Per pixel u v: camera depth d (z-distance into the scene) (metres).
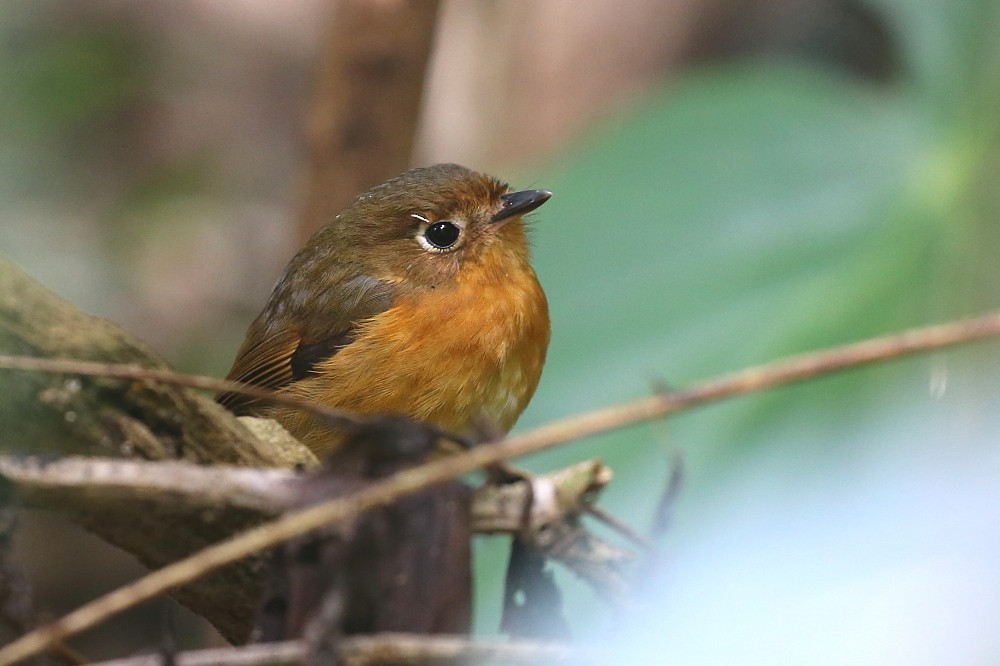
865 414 7.38
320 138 10.37
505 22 14.73
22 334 4.60
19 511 4.45
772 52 15.59
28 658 4.37
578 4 14.66
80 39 14.23
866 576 5.46
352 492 4.43
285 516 4.38
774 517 7.01
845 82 9.09
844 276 8.15
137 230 15.09
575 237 8.72
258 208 16.34
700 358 8.10
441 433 4.63
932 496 6.14
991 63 8.62
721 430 7.40
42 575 12.55
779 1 15.53
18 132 13.82
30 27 15.99
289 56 17.94
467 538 4.57
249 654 4.26
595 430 4.29
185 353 13.93
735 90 9.08
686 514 7.16
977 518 5.89
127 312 14.42
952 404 7.38
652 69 14.79
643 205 8.73
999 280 7.97
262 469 4.55
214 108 17.11
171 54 16.95
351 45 10.05
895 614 5.29
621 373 8.20
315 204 10.48
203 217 15.65
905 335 4.17
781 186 8.62
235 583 5.01
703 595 5.03
